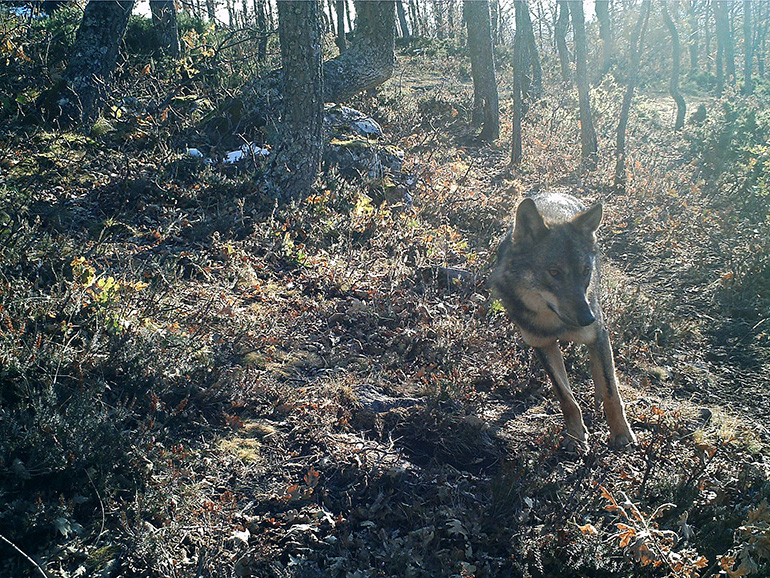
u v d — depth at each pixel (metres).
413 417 2.33
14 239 2.54
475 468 2.17
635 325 3.18
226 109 4.82
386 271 3.37
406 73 10.84
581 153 6.37
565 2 10.30
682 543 1.81
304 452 2.09
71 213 3.36
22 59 5.25
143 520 1.70
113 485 1.76
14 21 6.25
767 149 5.39
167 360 2.21
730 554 1.74
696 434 2.35
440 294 3.29
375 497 1.96
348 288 3.17
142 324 2.40
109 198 3.64
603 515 1.91
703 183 5.34
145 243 3.27
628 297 3.40
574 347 2.85
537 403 2.58
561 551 1.75
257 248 3.40
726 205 4.90
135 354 2.17
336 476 2.01
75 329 2.27
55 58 5.35
